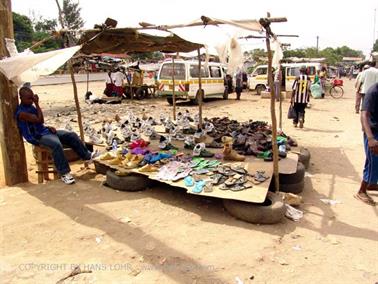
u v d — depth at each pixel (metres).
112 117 13.12
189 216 4.70
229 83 23.52
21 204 5.00
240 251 3.83
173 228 4.35
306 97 10.95
